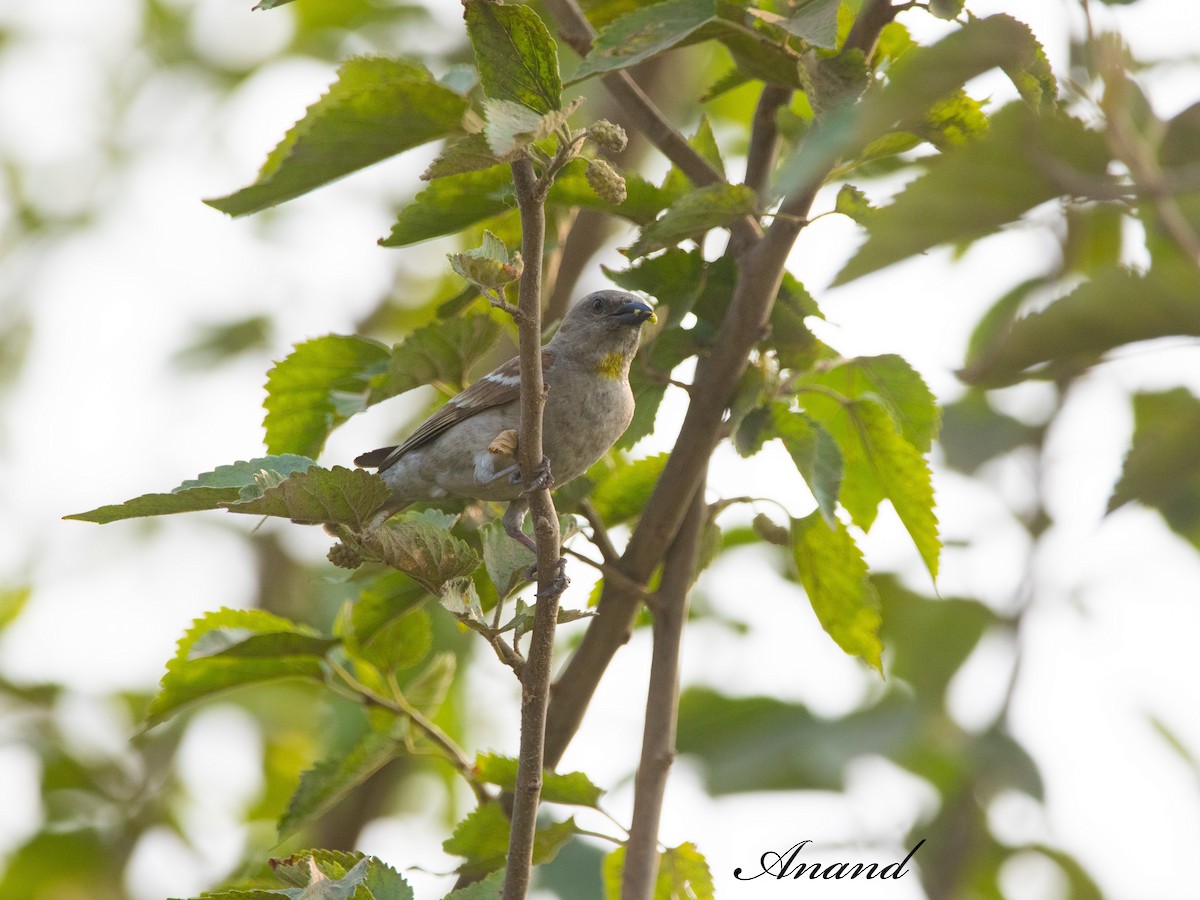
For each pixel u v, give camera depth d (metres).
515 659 7.09
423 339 9.30
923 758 12.48
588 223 14.29
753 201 8.02
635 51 7.60
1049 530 12.95
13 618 17.03
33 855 14.08
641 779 8.33
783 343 8.86
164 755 14.91
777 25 7.49
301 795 9.42
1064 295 6.06
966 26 6.60
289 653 9.38
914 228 6.55
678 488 8.69
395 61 9.11
